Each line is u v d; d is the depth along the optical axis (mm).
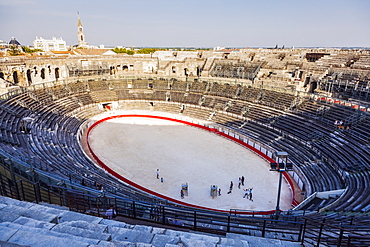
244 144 41750
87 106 54312
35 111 41500
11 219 8211
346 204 21078
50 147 31875
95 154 37469
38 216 9094
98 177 26250
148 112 56938
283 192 29406
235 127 46188
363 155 28922
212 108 53594
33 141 30719
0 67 45125
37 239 6148
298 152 35000
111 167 33875
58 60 57656
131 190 25250
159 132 47469
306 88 48875
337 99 40906
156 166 34594
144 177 31719
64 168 24797
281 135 39688
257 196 28500
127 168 33781
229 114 50188
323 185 27859
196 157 37469
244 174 33031
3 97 38844
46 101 47156
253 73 57312
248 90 53156
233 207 26453
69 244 6059
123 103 59844
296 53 59594
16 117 35781
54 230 7742
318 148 33844
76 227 8172
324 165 30766
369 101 39375
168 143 42375
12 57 48625
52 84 52844
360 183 25141
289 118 42250
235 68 61312
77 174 23844
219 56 69250
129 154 37969
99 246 6152
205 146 41469
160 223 12266
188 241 7887
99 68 64375
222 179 31766
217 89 57656
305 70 49656
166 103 59281
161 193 28484
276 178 32281
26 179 18078
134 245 6684
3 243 5164
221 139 44625
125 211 16188
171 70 69000
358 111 35781
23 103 41344
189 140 43875
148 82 64000
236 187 30109
